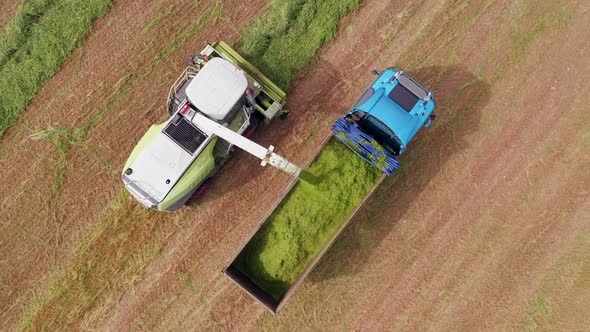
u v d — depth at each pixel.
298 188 9.97
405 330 10.97
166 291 11.02
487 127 11.34
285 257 9.76
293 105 11.34
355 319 11.02
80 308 10.95
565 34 11.45
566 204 11.12
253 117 10.67
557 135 11.24
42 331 10.88
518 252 11.09
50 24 11.41
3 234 11.07
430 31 11.53
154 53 11.49
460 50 11.49
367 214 11.18
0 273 10.98
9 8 11.60
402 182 11.26
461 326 10.97
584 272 10.95
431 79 11.43
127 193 11.17
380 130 9.96
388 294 11.06
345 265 11.13
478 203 11.20
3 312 10.91
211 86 9.58
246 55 11.39
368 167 9.96
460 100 11.40
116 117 11.35
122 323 10.95
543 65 11.41
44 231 11.09
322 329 11.00
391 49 11.50
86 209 11.16
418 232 11.16
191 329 10.95
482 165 11.27
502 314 10.98
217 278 11.04
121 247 11.10
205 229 11.12
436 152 11.32
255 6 11.57
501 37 11.51
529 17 11.52
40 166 11.20
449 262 11.10
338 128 9.62
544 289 10.99
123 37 11.53
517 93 11.39
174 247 11.10
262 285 10.12
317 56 11.48
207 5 11.57
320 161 10.02
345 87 11.40
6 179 11.19
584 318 10.84
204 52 10.49
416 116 9.81
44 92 11.35
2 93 11.23
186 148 9.59
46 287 10.98
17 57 11.35
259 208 11.13
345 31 11.55
